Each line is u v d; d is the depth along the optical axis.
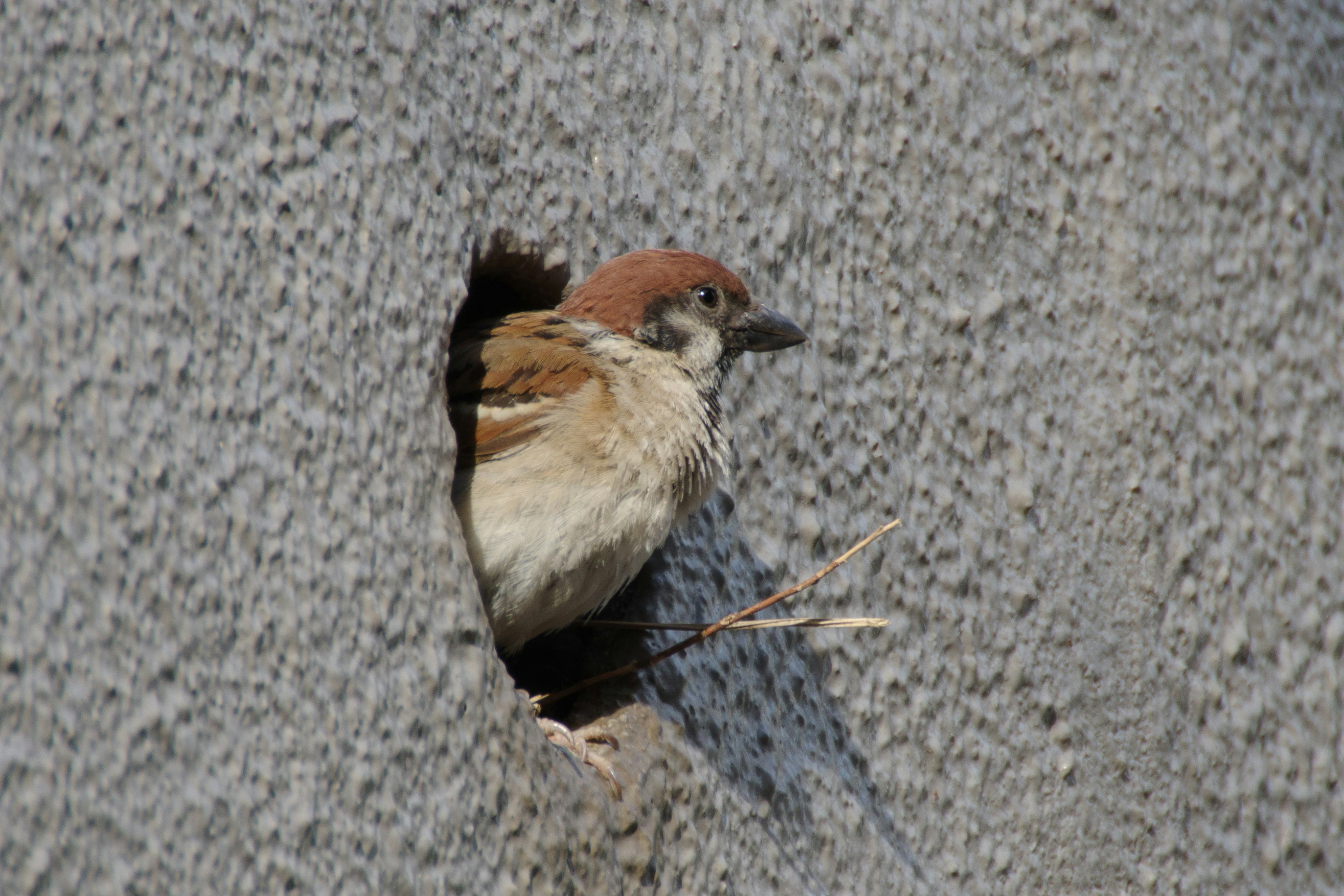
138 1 3.36
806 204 3.45
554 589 3.40
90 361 3.35
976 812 3.44
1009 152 3.46
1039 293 3.46
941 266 3.46
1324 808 3.47
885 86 3.46
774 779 3.42
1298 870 3.47
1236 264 3.48
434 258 3.38
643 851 3.39
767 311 3.42
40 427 3.34
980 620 3.45
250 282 3.36
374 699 3.36
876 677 3.44
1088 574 3.46
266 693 3.35
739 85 3.44
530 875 3.37
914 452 3.45
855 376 3.45
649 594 3.42
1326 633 3.48
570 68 3.42
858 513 3.44
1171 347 3.47
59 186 3.35
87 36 3.35
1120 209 3.47
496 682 3.37
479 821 3.37
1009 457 3.46
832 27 3.45
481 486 3.40
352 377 3.37
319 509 3.36
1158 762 3.46
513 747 3.37
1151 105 3.47
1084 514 3.46
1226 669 3.47
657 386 3.41
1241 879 3.46
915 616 3.45
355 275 3.37
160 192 3.36
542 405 3.40
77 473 3.34
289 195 3.37
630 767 3.40
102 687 3.34
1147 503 3.47
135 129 3.35
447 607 3.37
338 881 3.35
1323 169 3.49
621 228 3.42
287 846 3.35
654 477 3.40
